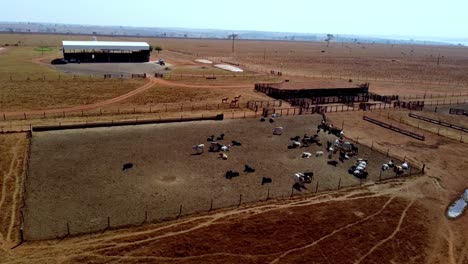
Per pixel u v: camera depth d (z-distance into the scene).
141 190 37.38
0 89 76.75
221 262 27.56
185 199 36.12
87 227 30.72
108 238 29.59
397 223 34.22
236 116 66.81
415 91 103.62
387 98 85.94
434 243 31.64
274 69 138.00
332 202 37.41
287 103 79.06
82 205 33.91
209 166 44.03
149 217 32.75
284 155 48.75
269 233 31.50
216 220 33.03
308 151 50.59
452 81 128.25
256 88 91.50
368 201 38.03
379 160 48.94
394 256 29.52
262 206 35.84
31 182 37.69
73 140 50.06
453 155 52.69
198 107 72.75
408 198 39.25
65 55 124.19
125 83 90.06
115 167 42.28
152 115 65.12
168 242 29.55
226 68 129.00
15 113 62.19
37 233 29.56
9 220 31.38
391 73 143.00
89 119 60.72
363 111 75.25
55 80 88.75
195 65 133.25
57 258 26.97
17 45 178.75
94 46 129.12
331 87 89.12
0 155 44.38
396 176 44.34
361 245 30.64
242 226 32.28
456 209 37.66
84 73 100.94
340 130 58.78
